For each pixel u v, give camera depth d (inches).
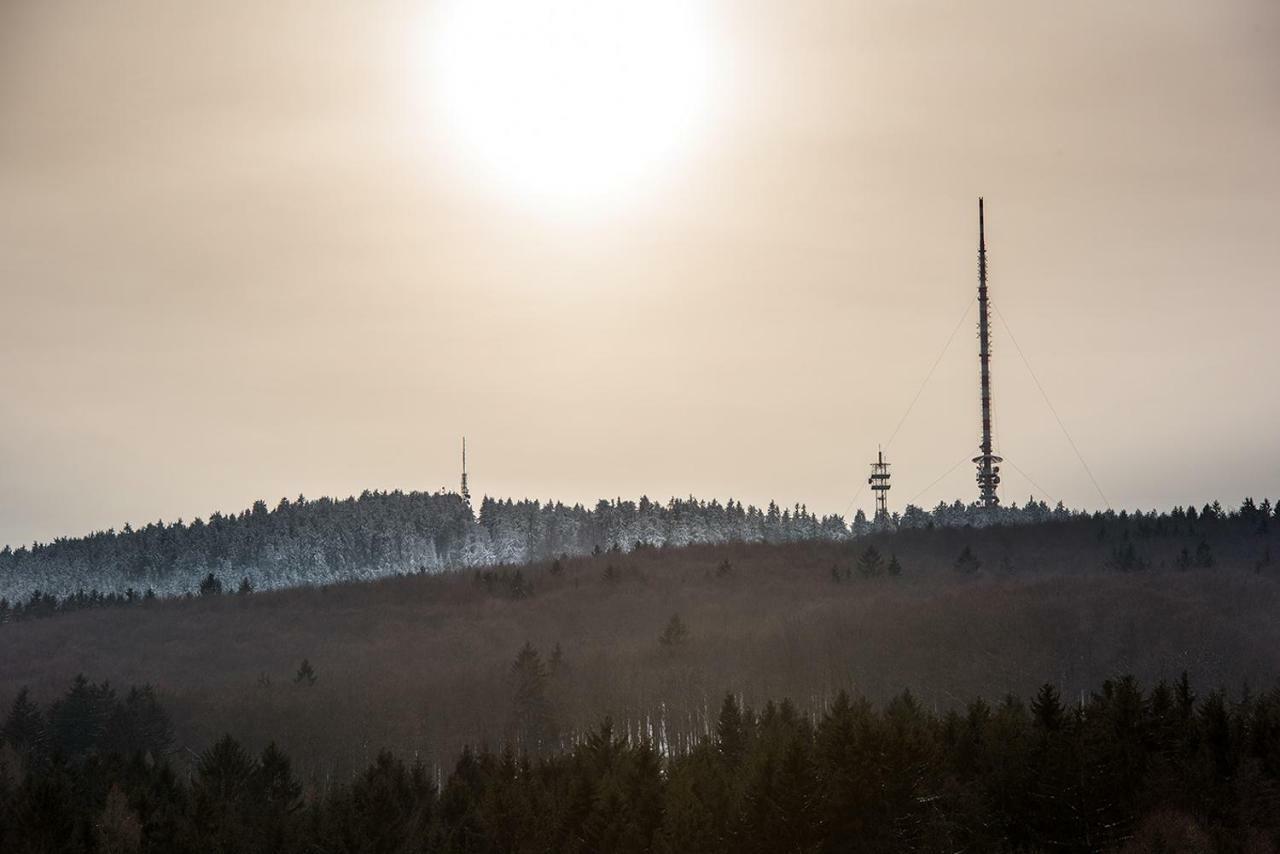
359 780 2475.4
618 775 2162.9
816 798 1909.4
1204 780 2027.6
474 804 2182.6
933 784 1980.8
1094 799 1975.9
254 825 2170.3
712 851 1894.7
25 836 2071.9
